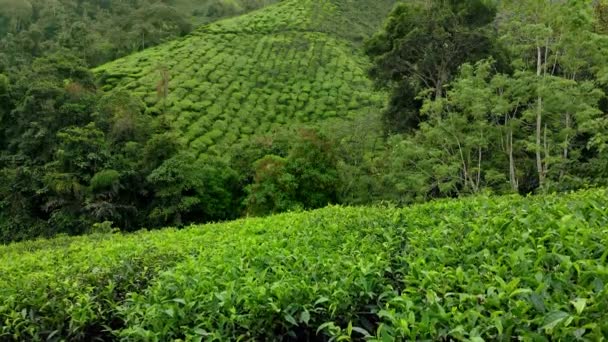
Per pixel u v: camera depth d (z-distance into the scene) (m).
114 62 51.62
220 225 9.20
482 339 2.06
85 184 26.22
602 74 13.37
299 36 61.69
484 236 3.59
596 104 13.82
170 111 39.12
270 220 7.87
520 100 14.49
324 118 40.94
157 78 45.69
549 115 14.38
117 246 6.98
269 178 21.30
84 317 3.87
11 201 26.03
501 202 5.10
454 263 3.25
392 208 6.38
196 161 28.44
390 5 79.38
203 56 54.50
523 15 14.55
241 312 3.16
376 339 2.39
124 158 27.91
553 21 13.57
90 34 60.81
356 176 21.02
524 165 15.84
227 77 49.09
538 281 2.46
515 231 3.47
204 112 40.69
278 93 46.28
